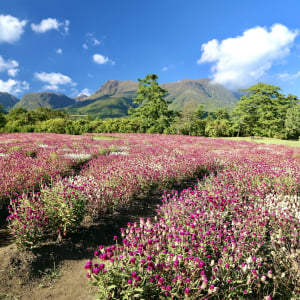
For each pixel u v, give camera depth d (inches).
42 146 595.8
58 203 152.7
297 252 115.1
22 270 115.4
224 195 198.8
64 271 121.3
